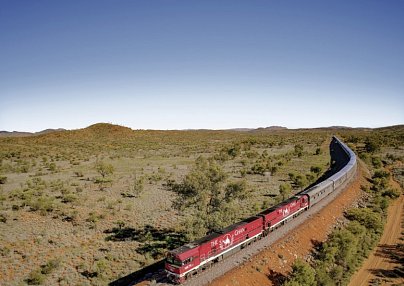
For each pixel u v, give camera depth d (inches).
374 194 2947.8
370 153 5319.9
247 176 3735.2
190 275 1283.2
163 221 2187.5
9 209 2469.2
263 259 1487.5
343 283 1553.9
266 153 5502.0
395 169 4104.3
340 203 2504.9
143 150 6801.2
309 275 1391.5
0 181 3422.7
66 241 1862.7
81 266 1547.7
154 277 1327.5
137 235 1950.1
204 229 1647.4
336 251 1722.4
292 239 1748.3
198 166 1955.0
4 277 1465.3
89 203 2640.3
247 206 2450.8
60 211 2406.5
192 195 1738.4
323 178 3476.9
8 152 6028.5
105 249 1755.7
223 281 1273.4
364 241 2004.2
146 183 3408.0
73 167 4562.0
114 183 3410.4
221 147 6884.8
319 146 6875.0
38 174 3927.2
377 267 1770.4
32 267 1565.0
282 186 2883.9
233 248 1491.1
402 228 2310.5
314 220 2047.2
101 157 5669.3
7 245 1807.3
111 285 1379.2
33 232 2003.0
